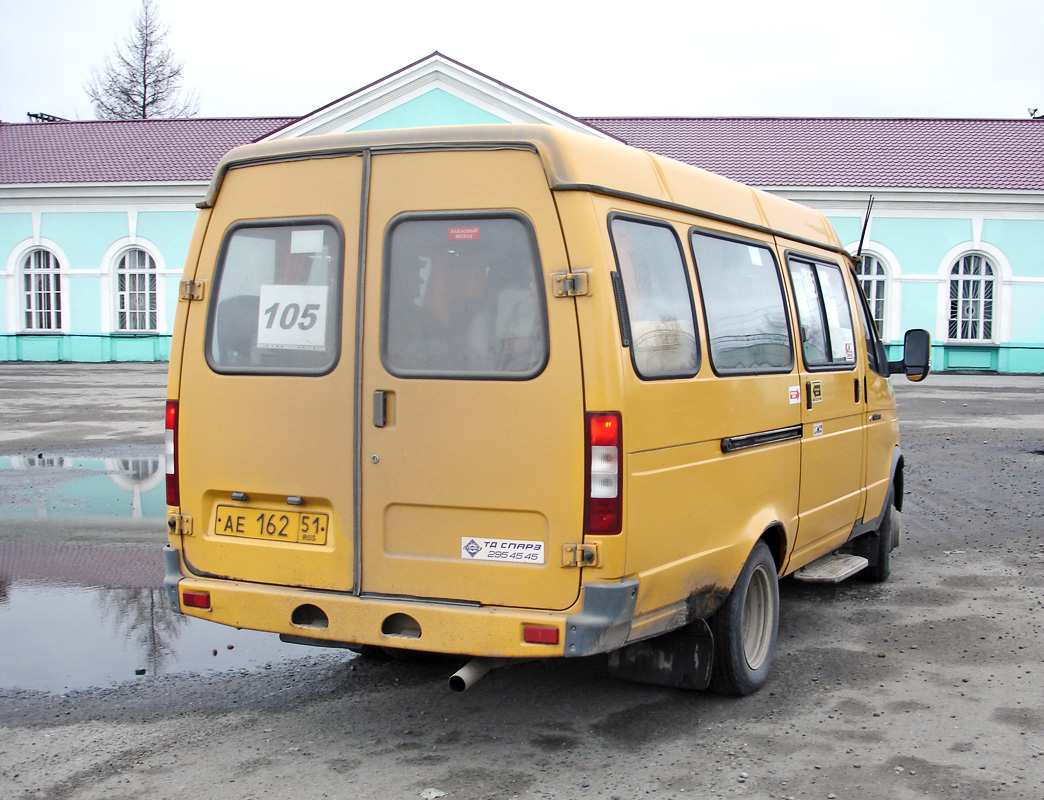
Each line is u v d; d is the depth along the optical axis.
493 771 4.09
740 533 4.80
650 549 4.08
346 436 4.19
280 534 4.35
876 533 6.99
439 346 4.07
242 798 3.86
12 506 9.84
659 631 4.22
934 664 5.36
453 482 4.03
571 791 3.89
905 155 35.09
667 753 4.25
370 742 4.40
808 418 5.61
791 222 5.95
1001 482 11.11
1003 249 32.59
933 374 32.06
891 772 4.05
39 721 4.67
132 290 35.97
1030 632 5.90
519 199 3.96
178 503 4.54
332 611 4.20
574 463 3.87
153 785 3.98
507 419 3.96
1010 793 3.87
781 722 4.58
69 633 6.01
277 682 5.19
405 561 4.11
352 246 4.19
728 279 4.93
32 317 36.22
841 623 6.13
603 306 3.86
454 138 4.04
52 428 16.25
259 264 4.39
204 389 4.47
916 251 32.84
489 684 5.11
